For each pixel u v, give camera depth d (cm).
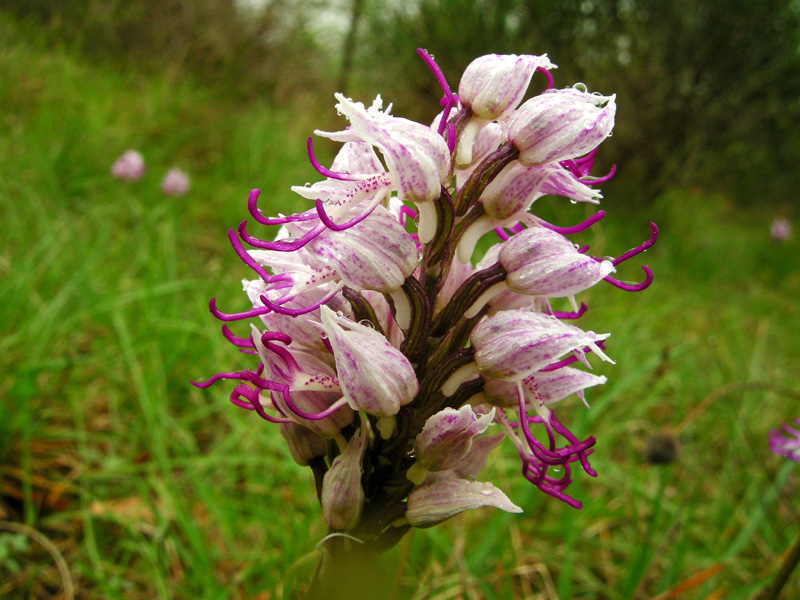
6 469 19
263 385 9
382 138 8
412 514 9
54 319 22
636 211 60
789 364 41
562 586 17
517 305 9
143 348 22
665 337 38
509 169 9
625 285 9
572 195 9
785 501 21
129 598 17
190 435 21
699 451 26
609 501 23
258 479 20
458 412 8
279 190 43
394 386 8
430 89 63
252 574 17
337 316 8
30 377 19
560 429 9
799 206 87
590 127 8
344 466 9
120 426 21
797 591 19
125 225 35
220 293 28
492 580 17
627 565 19
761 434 27
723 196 86
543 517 20
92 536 16
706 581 18
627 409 27
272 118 57
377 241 8
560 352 8
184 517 16
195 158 48
